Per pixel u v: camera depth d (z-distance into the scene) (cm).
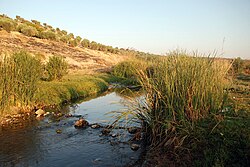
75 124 921
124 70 2809
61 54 4122
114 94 1812
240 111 598
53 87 1519
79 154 666
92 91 1872
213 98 583
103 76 2748
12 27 4241
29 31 4556
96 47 6031
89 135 821
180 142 523
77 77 2289
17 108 1107
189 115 576
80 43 6206
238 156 448
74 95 1593
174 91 619
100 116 1090
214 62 643
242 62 1922
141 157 615
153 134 621
